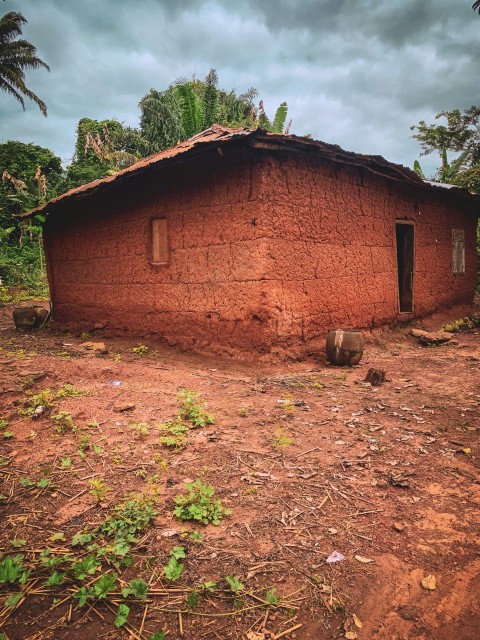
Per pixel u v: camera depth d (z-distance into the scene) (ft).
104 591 6.77
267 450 12.13
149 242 26.55
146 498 9.55
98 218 29.73
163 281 25.82
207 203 22.99
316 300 23.98
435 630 6.42
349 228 26.13
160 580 7.29
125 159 68.49
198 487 9.72
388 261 29.71
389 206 29.66
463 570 7.58
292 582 7.30
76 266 32.14
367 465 11.31
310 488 10.23
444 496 9.88
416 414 14.96
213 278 23.13
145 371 19.76
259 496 9.86
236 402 15.97
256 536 8.46
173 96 63.52
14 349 24.80
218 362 21.80
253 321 21.61
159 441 12.57
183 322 24.98
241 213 21.44
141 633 6.27
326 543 8.29
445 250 36.52
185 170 23.85
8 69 77.36
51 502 9.53
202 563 7.70
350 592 7.10
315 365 22.08
